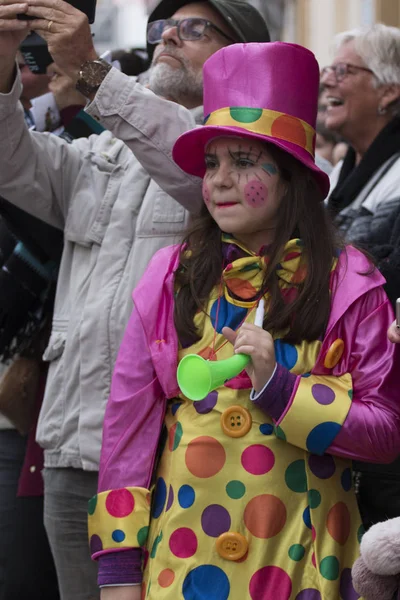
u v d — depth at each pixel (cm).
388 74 783
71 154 692
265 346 487
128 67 946
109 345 628
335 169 860
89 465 621
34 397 725
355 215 734
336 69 795
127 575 509
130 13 2319
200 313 524
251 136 518
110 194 668
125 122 624
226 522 488
